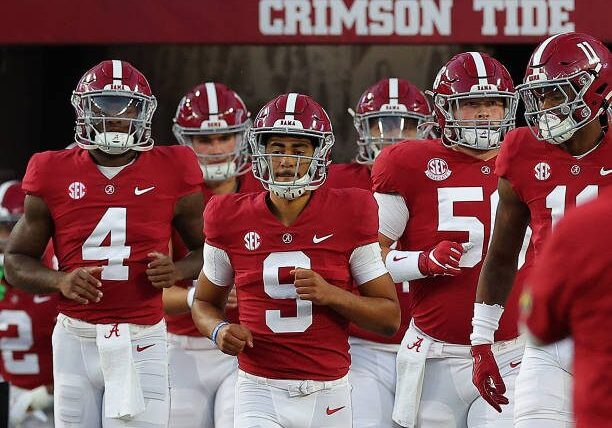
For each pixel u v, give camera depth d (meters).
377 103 18.23
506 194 13.45
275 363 13.36
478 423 15.04
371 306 13.36
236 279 13.59
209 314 13.73
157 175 15.21
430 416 15.44
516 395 12.92
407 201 15.61
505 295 13.90
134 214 15.05
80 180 15.00
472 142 15.22
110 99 14.72
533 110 12.88
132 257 15.02
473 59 15.38
